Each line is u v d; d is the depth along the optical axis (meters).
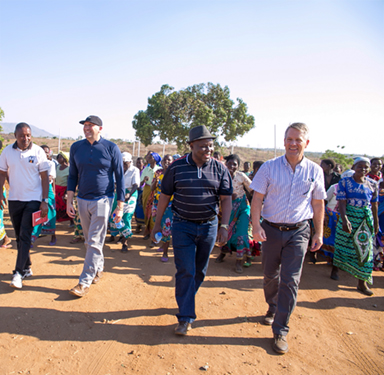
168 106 26.22
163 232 5.52
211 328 3.45
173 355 2.93
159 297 4.16
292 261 3.09
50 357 2.84
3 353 2.86
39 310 3.60
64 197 7.45
